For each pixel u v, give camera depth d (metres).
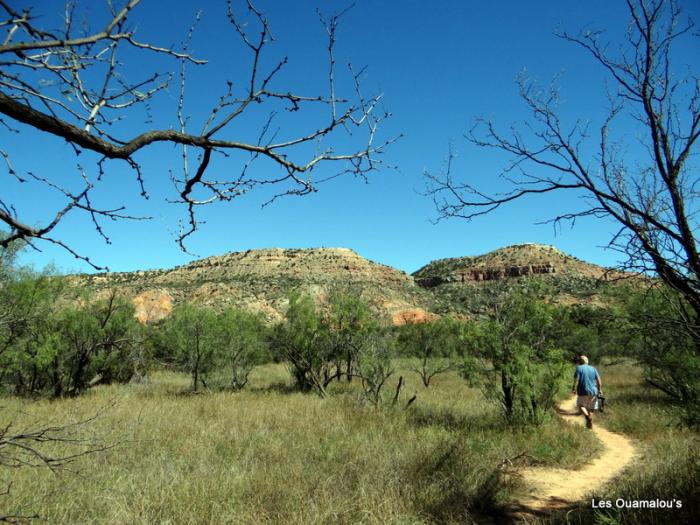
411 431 9.47
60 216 1.90
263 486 6.00
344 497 5.61
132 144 1.75
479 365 11.26
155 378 23.97
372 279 96.44
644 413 11.63
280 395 16.36
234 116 1.95
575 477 7.36
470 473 6.79
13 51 1.36
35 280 14.76
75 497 5.52
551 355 10.59
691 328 3.78
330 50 2.07
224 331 19.81
